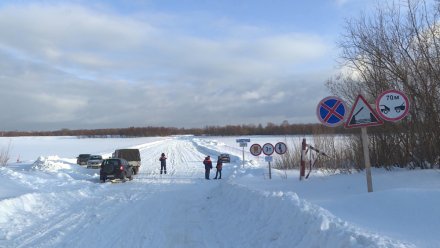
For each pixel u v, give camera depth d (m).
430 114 13.68
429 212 7.62
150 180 30.84
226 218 11.82
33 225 11.48
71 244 9.21
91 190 21.44
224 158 50.34
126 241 9.50
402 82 14.52
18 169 39.56
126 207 15.20
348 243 6.08
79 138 169.88
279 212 9.29
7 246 9.01
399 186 11.20
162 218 12.68
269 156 22.95
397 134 15.55
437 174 12.19
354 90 17.81
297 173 25.20
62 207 15.13
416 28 13.98
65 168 39.28
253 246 8.33
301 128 119.75
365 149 10.39
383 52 14.98
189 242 9.29
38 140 140.62
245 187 14.81
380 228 7.18
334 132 28.80
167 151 75.62
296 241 7.47
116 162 29.83
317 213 7.88
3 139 144.38
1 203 13.08
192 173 37.22
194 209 14.64
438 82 13.31
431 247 5.96
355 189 12.34
